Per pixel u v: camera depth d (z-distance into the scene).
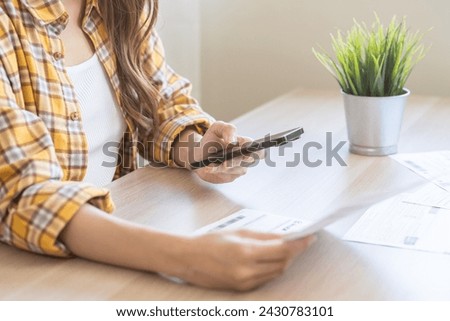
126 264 1.04
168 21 2.57
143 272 1.03
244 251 0.95
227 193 1.35
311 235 0.98
